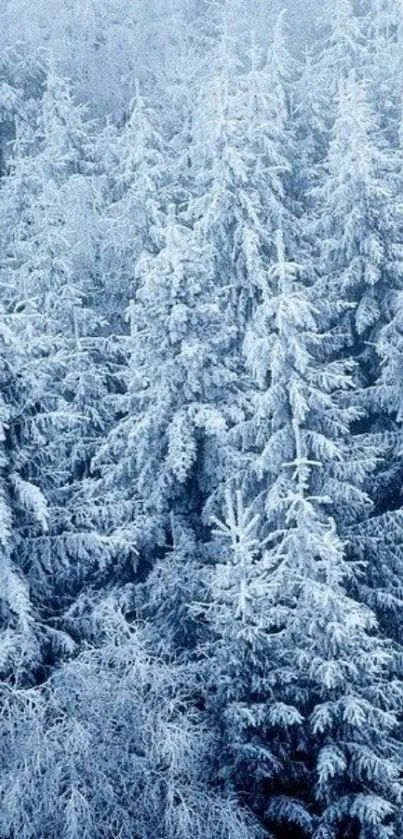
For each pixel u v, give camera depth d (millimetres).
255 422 14500
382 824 11820
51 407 13664
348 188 17500
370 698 12125
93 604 14406
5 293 19594
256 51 21172
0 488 12258
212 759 12266
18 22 27516
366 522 15500
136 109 20562
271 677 11711
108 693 12039
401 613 15203
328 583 11906
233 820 11500
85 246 20703
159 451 14961
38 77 26641
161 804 12016
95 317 19234
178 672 12641
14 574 12375
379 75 21828
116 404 15828
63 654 13383
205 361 14586
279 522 14234
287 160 19766
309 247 19031
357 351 19203
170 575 14383
